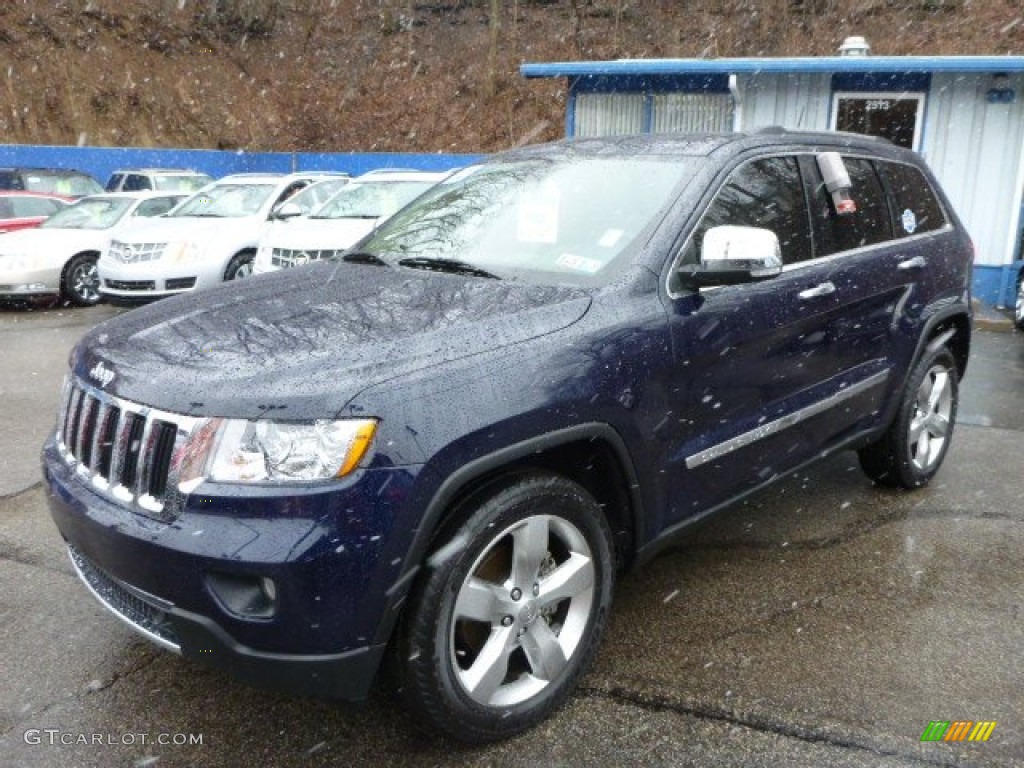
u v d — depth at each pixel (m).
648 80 12.69
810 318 3.67
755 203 3.59
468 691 2.61
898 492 4.85
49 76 33.78
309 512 2.31
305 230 9.62
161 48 36.31
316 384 2.40
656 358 3.01
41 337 9.67
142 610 2.61
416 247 3.69
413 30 38.09
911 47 32.31
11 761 2.66
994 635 3.36
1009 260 11.34
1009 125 11.11
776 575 3.87
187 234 10.78
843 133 4.38
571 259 3.25
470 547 2.54
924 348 4.62
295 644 2.35
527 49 36.53
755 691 3.00
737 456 3.46
